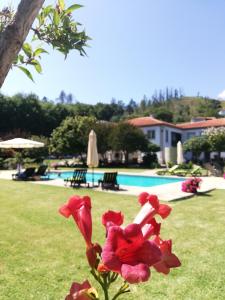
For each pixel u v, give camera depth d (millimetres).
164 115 82125
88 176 24922
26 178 20578
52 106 61594
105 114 81688
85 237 1241
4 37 1220
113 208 10352
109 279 1201
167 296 4277
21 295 4270
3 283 4621
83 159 37938
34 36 1755
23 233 7301
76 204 1307
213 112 91875
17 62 1792
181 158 26922
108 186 15609
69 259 5609
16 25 1235
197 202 11469
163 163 41188
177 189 14734
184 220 8602
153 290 4438
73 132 36531
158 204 1299
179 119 86000
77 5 1736
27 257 5695
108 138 36531
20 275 4906
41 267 5230
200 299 4203
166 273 1194
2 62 1200
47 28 1744
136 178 24000
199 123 46688
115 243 992
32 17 1265
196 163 36906
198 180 13703
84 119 37250
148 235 1250
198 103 120375
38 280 4738
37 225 8086
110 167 35812
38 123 56312
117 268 939
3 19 1472
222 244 6500
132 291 4387
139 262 972
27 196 13156
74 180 16375
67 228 7766
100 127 37156
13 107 53906
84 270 5121
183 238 6930
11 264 5352
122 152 39719
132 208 10344
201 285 4609
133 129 36844
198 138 32406
